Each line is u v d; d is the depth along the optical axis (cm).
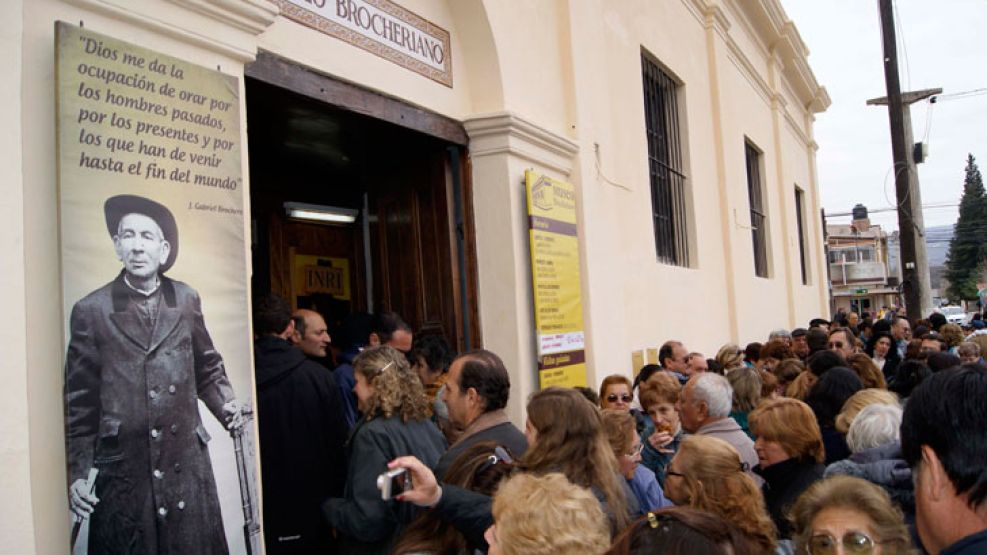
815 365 509
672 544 130
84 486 237
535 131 559
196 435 273
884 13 1529
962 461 143
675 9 1005
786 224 1656
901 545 189
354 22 435
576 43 658
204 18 295
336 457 370
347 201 670
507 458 269
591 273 634
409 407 320
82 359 241
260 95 429
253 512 291
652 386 428
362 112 439
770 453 322
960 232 5903
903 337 1118
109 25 264
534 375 538
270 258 603
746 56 1372
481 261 537
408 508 301
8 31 225
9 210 221
